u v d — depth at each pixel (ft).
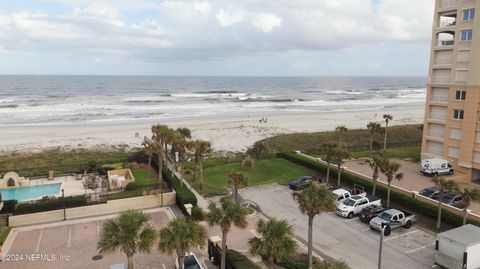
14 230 100.32
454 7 149.18
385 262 86.07
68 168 156.56
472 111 145.59
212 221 71.31
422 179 144.97
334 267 61.41
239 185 107.65
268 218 110.73
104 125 295.69
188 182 143.33
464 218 96.84
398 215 103.65
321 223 108.17
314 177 145.48
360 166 163.43
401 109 447.42
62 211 108.17
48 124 299.79
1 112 369.30
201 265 79.00
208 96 613.52
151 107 429.38
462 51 147.84
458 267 78.84
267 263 82.48
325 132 265.95
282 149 221.66
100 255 86.69
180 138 140.77
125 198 116.78
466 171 149.89
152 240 65.67
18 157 193.77
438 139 161.89
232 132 273.13
